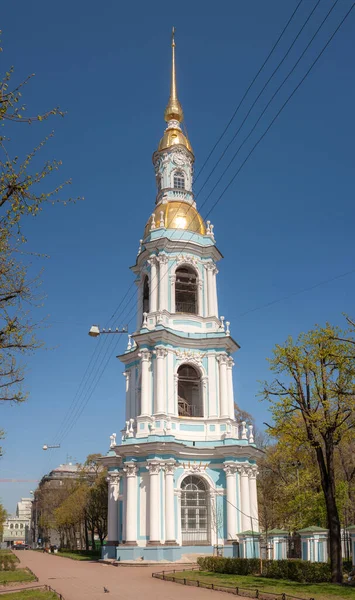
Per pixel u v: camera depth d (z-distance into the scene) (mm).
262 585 26516
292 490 46719
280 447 31328
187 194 55812
